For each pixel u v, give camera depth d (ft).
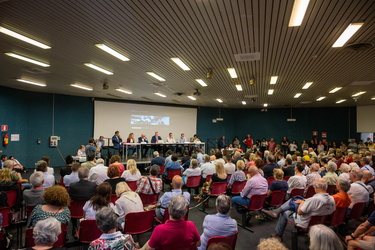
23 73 24.12
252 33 13.97
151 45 16.06
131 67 21.68
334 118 51.90
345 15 11.58
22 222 11.66
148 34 14.28
